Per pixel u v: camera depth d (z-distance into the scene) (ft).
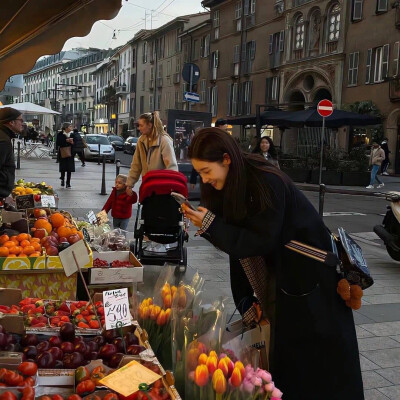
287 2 104.06
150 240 20.22
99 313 11.20
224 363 7.53
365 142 84.84
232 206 7.32
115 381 7.55
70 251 10.82
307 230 7.47
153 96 191.31
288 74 105.09
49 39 11.30
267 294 8.01
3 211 18.20
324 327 7.45
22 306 11.57
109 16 10.61
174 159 21.27
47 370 8.27
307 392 7.52
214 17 134.92
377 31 84.64
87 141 96.89
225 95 130.62
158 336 9.59
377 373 12.82
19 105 86.02
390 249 24.66
